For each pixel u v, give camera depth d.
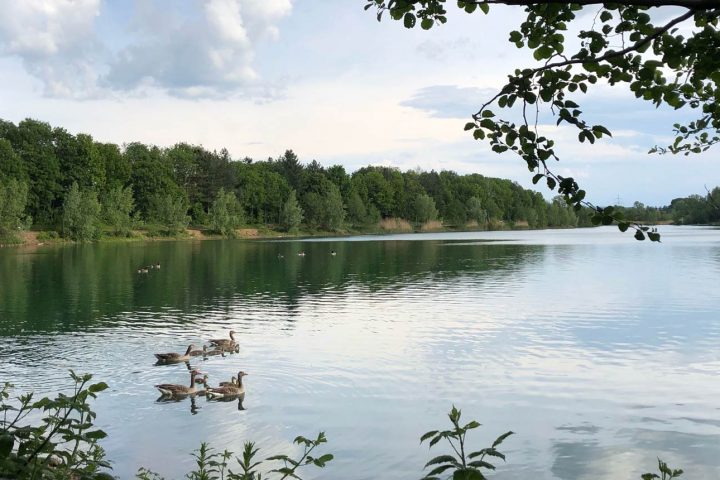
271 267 66.75
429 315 35.00
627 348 26.22
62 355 25.64
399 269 63.88
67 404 6.00
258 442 16.20
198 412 18.48
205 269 64.31
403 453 15.37
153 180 144.75
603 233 184.00
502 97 6.00
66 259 76.00
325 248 102.31
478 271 61.06
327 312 36.53
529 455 15.23
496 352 25.69
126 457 15.07
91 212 113.12
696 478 13.88
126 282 52.47
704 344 26.77
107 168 138.62
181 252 91.06
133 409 18.75
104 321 33.84
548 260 74.38
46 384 21.11
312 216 170.62
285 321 33.62
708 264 65.44
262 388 20.94
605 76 6.01
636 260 72.25
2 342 28.17
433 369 23.11
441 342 27.70
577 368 23.09
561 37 6.07
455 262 72.50
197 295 44.44
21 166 115.31
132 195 144.38
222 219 144.12
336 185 184.75
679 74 6.39
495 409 18.61
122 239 124.38
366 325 32.09
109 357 25.36
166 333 30.45
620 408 18.58
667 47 5.65
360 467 14.55
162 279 54.81
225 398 19.80
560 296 42.16
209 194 162.88
